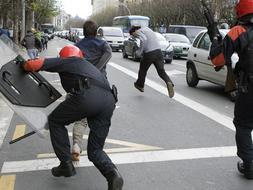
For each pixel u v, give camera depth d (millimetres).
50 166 5773
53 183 5199
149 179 5332
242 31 4941
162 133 7551
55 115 4805
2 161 5992
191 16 45219
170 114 9188
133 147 6652
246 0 4973
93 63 5840
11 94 4641
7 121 8336
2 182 5234
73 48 4902
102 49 5902
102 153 4754
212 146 6738
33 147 6613
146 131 7688
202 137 7301
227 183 5230
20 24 38219
